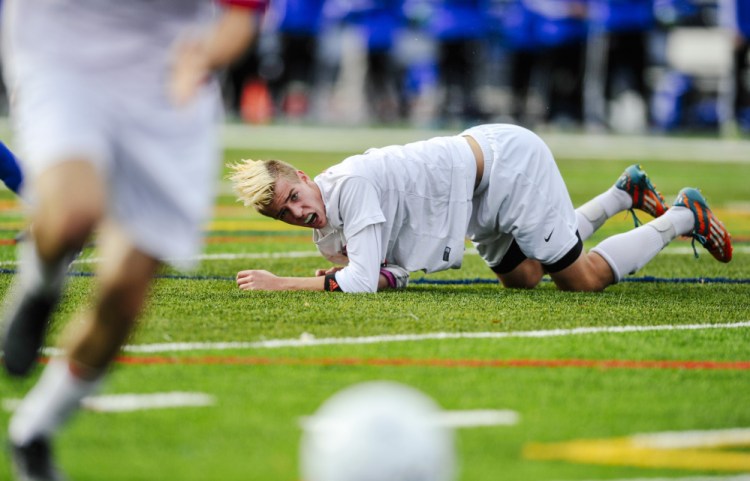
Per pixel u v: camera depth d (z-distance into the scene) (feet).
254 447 30.40
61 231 27.40
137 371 37.19
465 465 29.32
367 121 230.48
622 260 54.95
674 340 43.73
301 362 38.73
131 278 29.25
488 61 235.40
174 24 30.58
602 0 202.80
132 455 29.73
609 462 29.84
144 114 29.73
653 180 124.26
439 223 52.37
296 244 75.10
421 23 218.59
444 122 208.85
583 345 42.37
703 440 31.78
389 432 23.71
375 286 51.24
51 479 28.40
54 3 29.99
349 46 234.58
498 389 36.22
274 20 217.77
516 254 55.21
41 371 37.29
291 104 236.02
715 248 57.00
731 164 148.05
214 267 62.85
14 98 31.83
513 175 52.75
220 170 126.52
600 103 213.25
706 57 225.76
